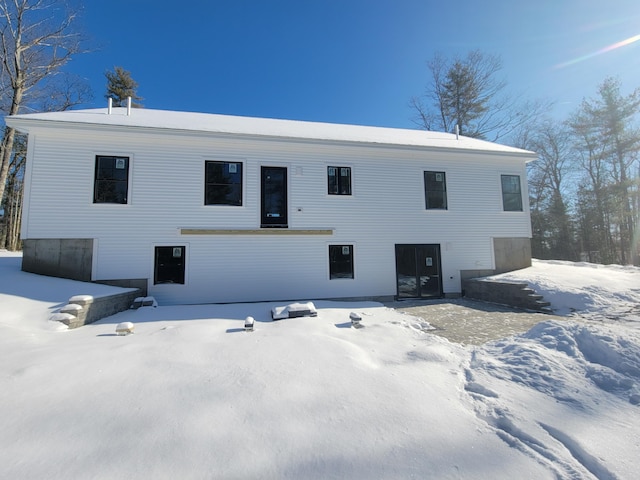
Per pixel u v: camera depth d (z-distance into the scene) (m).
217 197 9.70
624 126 22.75
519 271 11.54
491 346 4.57
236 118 13.04
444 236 11.51
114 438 2.25
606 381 3.24
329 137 10.88
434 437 2.38
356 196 10.82
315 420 2.57
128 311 7.52
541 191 27.28
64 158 8.66
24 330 4.99
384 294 10.74
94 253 8.68
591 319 7.26
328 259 10.40
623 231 23.91
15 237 23.25
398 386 3.25
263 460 2.07
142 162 9.19
